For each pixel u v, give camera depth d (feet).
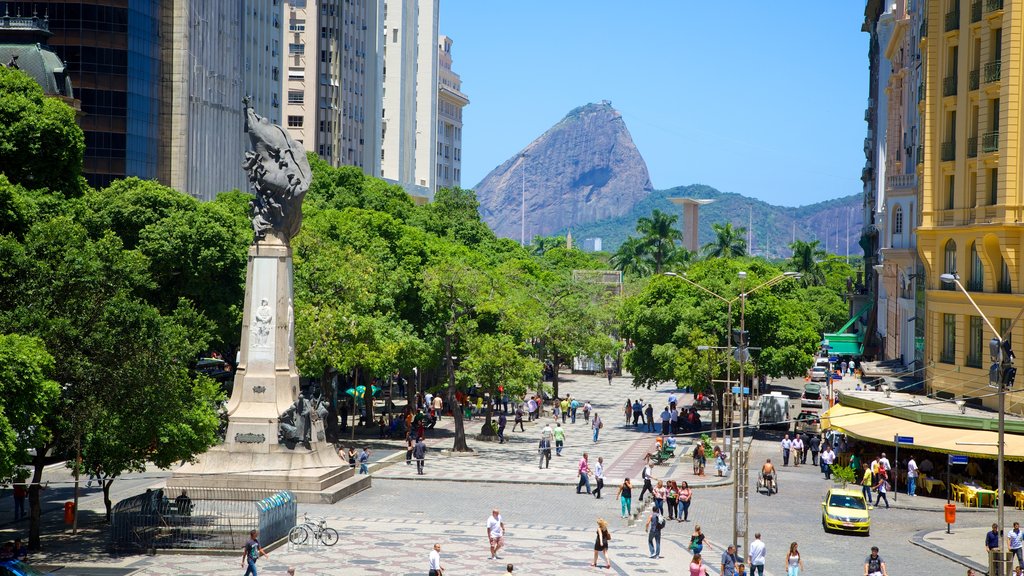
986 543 154.30
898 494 219.61
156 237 237.66
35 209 185.47
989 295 225.76
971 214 236.84
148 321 158.10
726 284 307.78
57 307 155.53
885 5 474.49
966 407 228.63
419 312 279.69
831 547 170.40
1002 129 220.02
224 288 250.37
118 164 368.89
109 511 175.83
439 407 327.06
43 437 145.28
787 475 244.83
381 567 152.25
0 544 157.58
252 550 141.38
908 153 347.97
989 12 226.38
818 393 339.16
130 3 368.89
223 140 445.37
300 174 202.18
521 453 268.00
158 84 391.24
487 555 160.66
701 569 137.39
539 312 355.56
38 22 299.79
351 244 290.76
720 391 299.79
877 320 469.98
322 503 197.77
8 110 209.15
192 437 168.14
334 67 601.62
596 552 155.53
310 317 240.94
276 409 201.57
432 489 217.56
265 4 511.81
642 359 313.94
